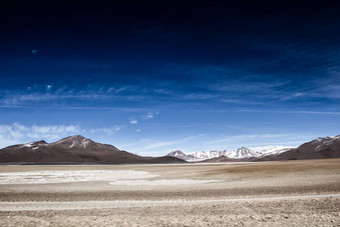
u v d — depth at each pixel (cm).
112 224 1309
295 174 4150
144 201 2044
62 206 1861
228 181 3709
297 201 1850
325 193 2266
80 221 1372
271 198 2055
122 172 7544
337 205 1691
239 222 1326
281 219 1372
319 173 4094
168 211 1608
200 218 1419
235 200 1991
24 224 1320
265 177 3981
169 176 5225
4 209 1770
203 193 2442
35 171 8725
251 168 5906
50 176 5872
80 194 2517
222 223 1312
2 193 2675
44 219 1423
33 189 3116
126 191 2698
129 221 1364
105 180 4575
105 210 1662
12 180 4762
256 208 1655
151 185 3416
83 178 5138
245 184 3155
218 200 2022
